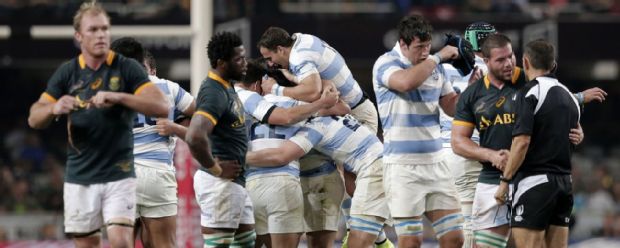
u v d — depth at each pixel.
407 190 32.84
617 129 75.56
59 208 68.62
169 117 34.19
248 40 60.22
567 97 31.12
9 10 61.91
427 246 52.88
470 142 32.16
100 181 28.30
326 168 35.69
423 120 32.84
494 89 32.06
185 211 46.59
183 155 46.56
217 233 31.84
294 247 34.59
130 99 27.69
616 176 70.88
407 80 31.78
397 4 68.31
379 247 37.59
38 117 28.06
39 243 57.34
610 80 76.25
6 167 71.94
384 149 33.44
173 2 66.38
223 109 30.53
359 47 61.69
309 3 69.19
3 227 65.44
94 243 29.06
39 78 77.69
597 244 55.28
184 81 74.38
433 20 60.91
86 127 28.08
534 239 30.98
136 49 32.50
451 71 36.19
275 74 35.12
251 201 33.50
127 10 62.81
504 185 31.06
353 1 69.12
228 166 31.14
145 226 33.97
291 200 34.31
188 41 58.94
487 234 32.44
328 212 35.91
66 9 63.00
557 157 30.88
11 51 63.16
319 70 34.38
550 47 31.19
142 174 33.44
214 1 62.62
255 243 35.06
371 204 34.31
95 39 27.86
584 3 68.06
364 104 35.84
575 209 67.69
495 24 61.34
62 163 73.50
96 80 28.17
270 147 34.06
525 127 30.39
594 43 62.16
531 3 68.31
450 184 33.25
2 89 77.25
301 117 33.28
